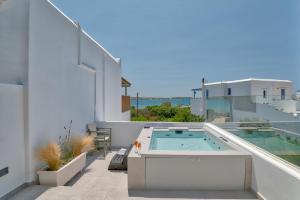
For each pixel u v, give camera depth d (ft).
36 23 15.66
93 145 24.30
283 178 11.34
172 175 15.30
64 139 20.39
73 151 19.60
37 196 13.41
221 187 15.25
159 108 70.95
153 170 15.30
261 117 26.91
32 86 15.21
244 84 56.70
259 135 18.44
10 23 14.44
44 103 16.83
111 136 30.01
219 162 15.19
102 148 27.48
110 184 16.31
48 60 17.44
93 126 27.30
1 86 12.99
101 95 32.83
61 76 19.81
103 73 33.73
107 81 36.14
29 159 14.84
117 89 44.27
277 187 11.87
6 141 13.24
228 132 23.41
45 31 16.93
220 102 35.81
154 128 29.04
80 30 24.07
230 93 60.95
